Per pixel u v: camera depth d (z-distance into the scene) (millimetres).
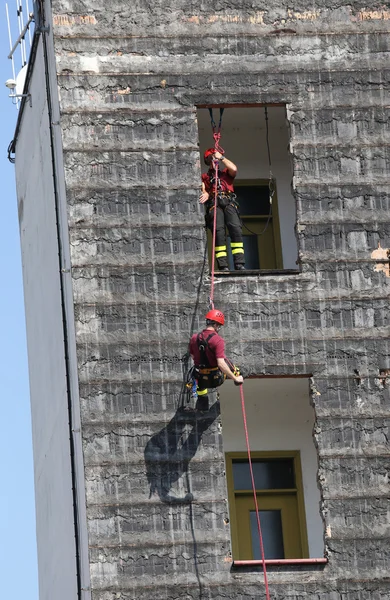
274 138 60281
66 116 55281
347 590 52469
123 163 55094
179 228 54719
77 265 54031
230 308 54344
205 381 52188
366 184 55938
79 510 54125
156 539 52094
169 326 53875
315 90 56500
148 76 55938
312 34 56938
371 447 53688
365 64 56938
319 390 54031
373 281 55125
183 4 56688
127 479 52500
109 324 53656
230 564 52156
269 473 58469
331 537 52875
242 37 56594
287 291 54688
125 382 53281
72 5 56219
